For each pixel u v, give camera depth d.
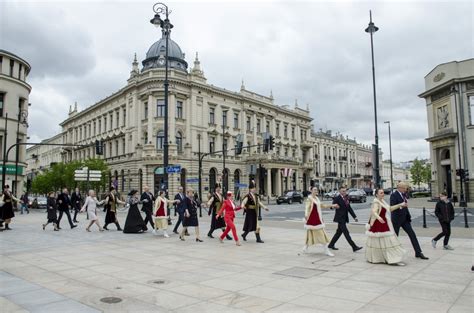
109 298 6.36
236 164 58.41
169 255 10.70
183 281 7.54
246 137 61.28
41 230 18.06
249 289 6.86
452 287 6.86
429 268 8.55
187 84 51.91
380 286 6.97
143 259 10.08
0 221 18.27
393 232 9.16
